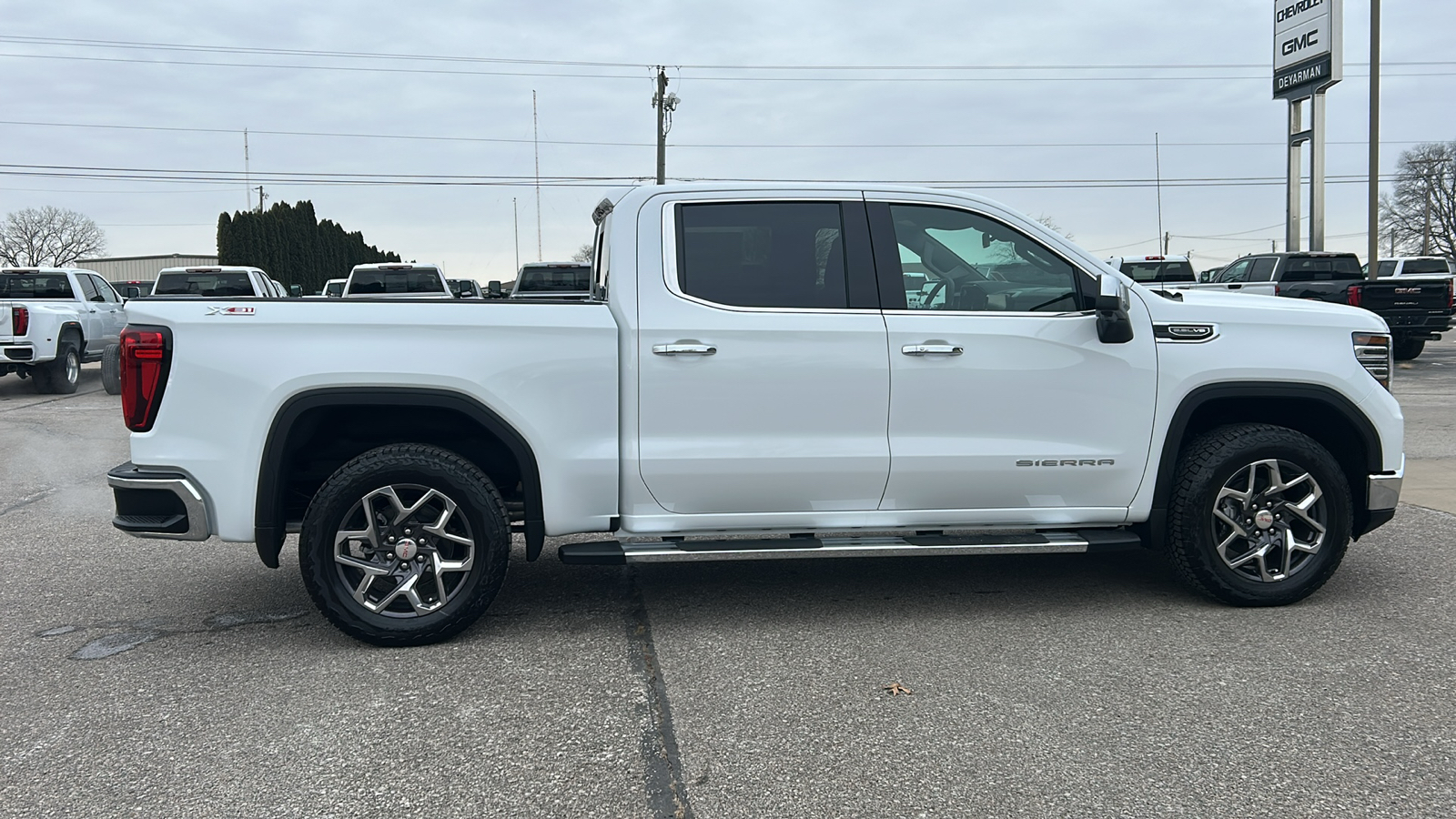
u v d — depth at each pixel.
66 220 85.38
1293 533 4.66
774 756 3.19
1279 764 3.08
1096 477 4.50
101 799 2.94
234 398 4.04
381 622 4.14
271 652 4.18
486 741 3.32
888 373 4.32
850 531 4.45
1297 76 23.45
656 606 4.77
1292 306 4.66
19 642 4.31
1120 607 4.68
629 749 3.25
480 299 4.32
